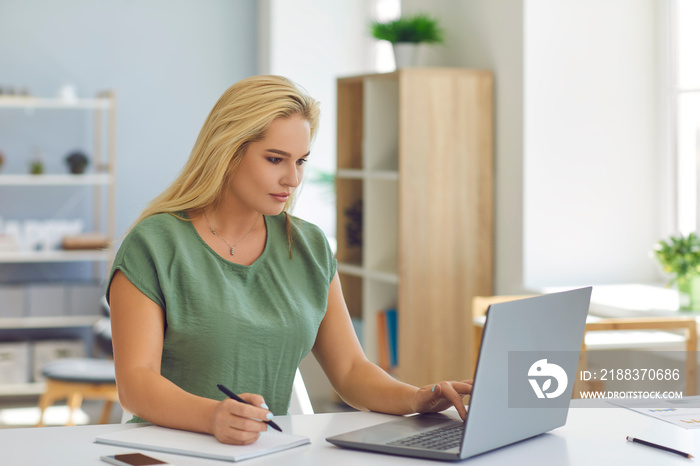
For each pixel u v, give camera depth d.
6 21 5.39
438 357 3.63
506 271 3.64
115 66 5.62
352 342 1.68
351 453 1.26
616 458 1.25
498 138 3.67
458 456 1.20
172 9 5.73
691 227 3.53
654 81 3.65
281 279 1.62
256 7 5.90
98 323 4.95
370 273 3.86
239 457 1.21
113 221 5.16
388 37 3.80
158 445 1.26
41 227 5.17
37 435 1.35
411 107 3.55
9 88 5.09
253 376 1.56
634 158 3.64
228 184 1.58
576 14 3.56
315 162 5.69
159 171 5.73
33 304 4.96
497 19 3.66
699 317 2.77
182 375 1.54
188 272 1.53
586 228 3.61
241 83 1.55
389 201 3.96
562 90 3.55
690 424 1.47
